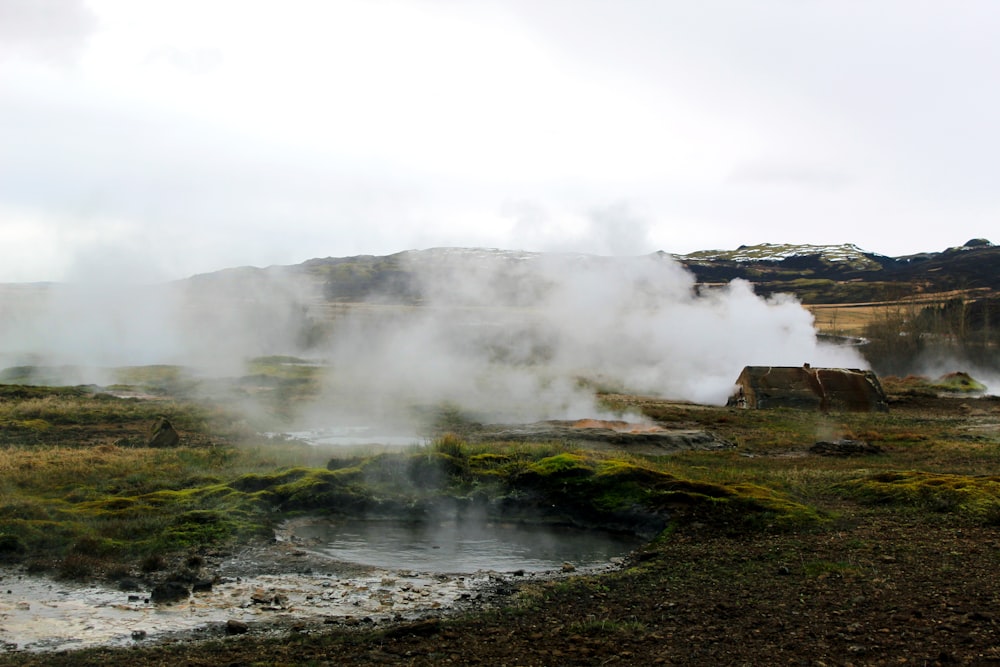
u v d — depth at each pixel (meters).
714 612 10.83
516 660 9.20
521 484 18.66
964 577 12.03
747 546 14.53
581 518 17.44
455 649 9.61
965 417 43.88
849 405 46.28
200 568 13.51
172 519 15.88
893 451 29.61
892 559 13.19
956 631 9.66
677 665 8.93
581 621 10.62
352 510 17.64
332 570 13.62
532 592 12.14
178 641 10.14
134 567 13.42
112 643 10.07
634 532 16.67
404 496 18.08
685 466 24.16
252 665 9.06
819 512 16.81
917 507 17.30
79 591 12.21
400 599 12.04
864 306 153.62
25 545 13.98
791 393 46.56
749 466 25.09
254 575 13.26
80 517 15.92
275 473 19.52
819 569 12.71
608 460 20.48
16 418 33.09
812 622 10.25
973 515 16.25
